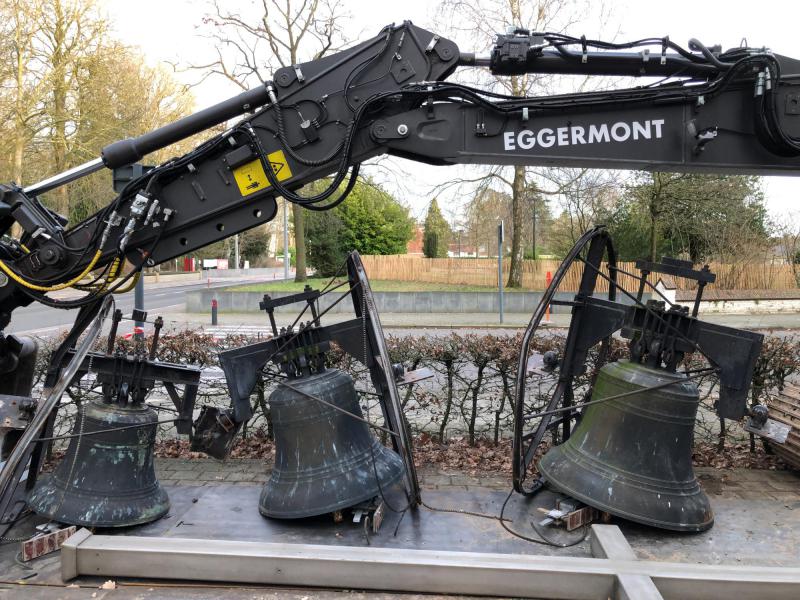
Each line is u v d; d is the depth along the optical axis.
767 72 3.22
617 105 3.40
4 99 23.66
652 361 4.12
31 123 25.16
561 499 4.16
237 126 3.57
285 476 4.05
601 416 4.13
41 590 3.11
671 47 3.41
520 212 26.20
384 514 4.11
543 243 43.56
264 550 2.73
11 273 3.74
